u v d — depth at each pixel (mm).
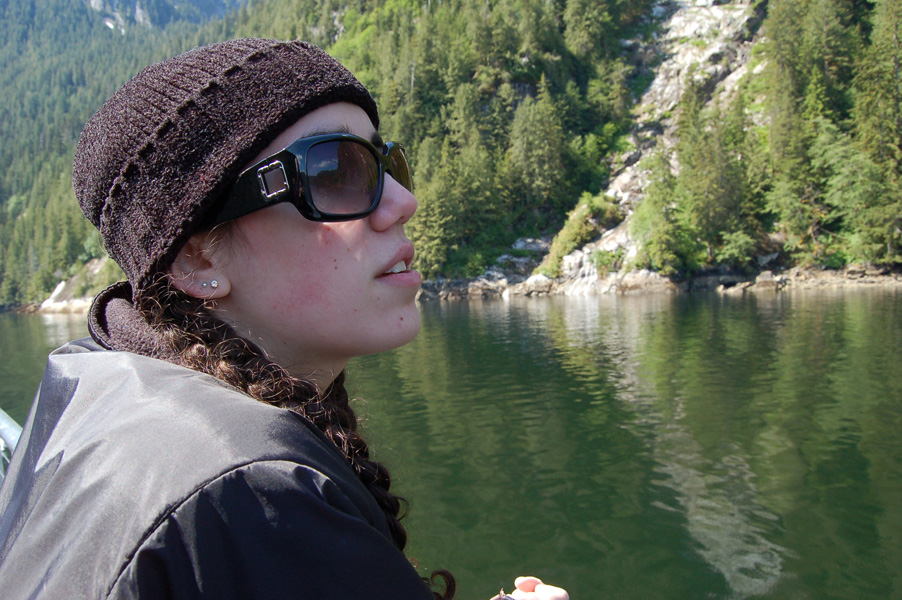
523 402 13672
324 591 477
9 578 500
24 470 670
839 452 9438
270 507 476
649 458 9602
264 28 121750
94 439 536
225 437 504
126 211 731
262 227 736
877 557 6348
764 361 16938
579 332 25859
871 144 50906
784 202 51875
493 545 7043
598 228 61656
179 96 699
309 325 756
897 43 52281
